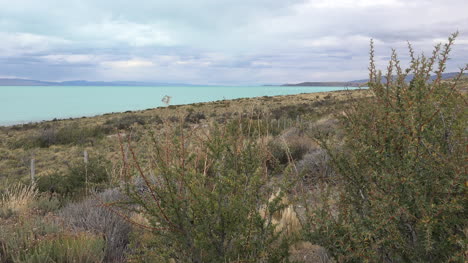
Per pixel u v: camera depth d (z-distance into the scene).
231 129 3.07
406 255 2.26
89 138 25.03
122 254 4.04
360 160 2.52
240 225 2.55
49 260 3.78
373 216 2.27
